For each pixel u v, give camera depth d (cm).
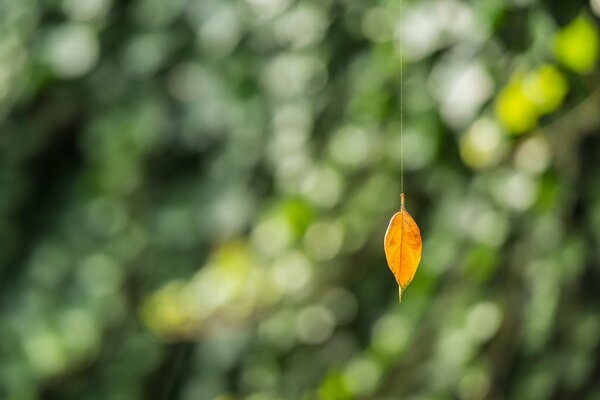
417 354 175
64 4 215
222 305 188
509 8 135
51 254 226
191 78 205
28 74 216
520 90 138
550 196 152
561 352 164
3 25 218
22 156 227
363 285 192
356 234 182
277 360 201
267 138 195
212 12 197
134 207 217
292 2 186
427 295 172
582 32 131
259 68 193
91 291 220
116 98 215
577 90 140
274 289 186
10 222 229
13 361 222
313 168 185
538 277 158
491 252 159
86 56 212
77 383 223
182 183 215
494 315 164
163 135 211
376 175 177
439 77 157
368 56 176
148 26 210
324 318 196
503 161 152
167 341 214
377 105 169
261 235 189
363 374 181
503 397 168
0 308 228
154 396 219
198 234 211
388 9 163
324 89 184
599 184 153
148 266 216
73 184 229
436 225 169
